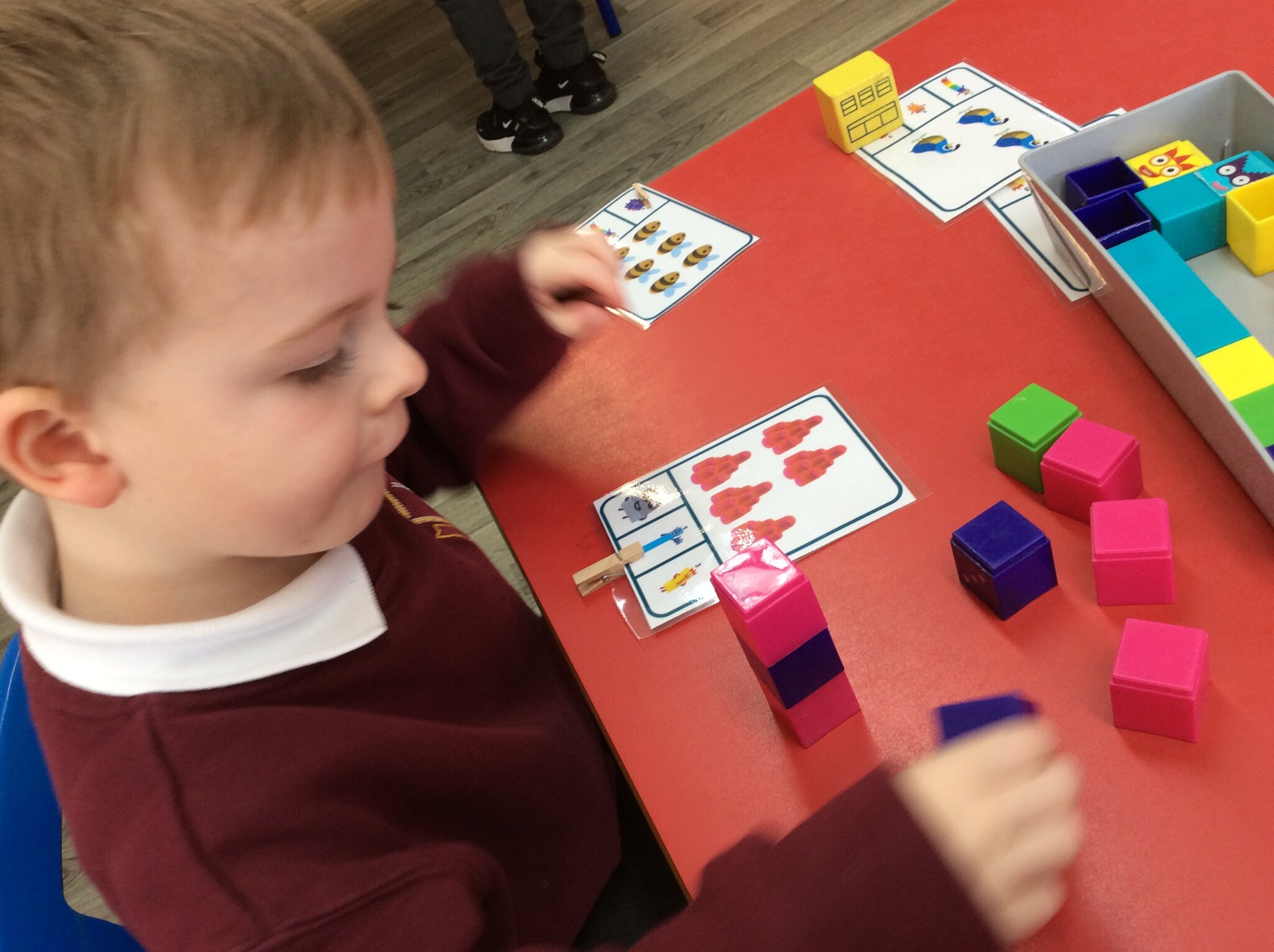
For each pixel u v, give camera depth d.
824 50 2.31
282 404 0.49
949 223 0.83
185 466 0.49
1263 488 0.57
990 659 0.58
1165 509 0.56
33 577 0.57
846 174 0.92
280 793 0.55
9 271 0.42
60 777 0.54
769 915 0.44
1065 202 0.80
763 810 0.56
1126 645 0.52
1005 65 0.94
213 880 0.51
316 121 0.46
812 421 0.74
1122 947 0.47
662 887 0.80
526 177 2.37
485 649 0.75
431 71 2.83
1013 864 0.44
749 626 0.51
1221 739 0.51
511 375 0.83
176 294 0.44
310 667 0.62
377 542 0.71
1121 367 0.69
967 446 0.68
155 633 0.54
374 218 0.49
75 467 0.48
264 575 0.64
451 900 0.53
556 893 0.76
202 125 0.43
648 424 0.79
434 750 0.64
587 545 0.73
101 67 0.42
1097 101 0.86
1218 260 0.75
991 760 0.45
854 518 0.67
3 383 0.45
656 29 2.60
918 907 0.43
